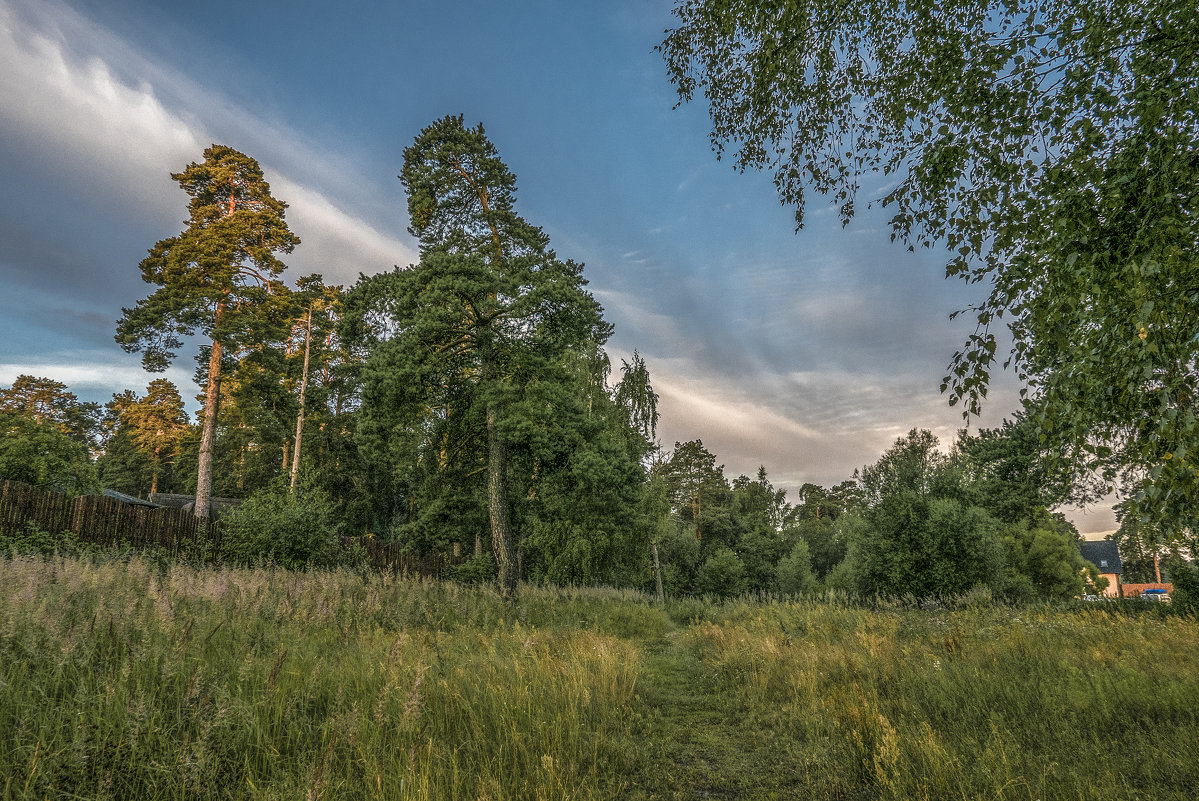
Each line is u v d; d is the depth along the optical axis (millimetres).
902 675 7715
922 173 4625
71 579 7449
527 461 20250
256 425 38250
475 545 29906
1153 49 3607
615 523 25062
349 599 10750
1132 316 3109
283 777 3965
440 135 21328
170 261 29234
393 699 5297
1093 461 3656
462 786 4160
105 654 5363
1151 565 55688
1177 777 4348
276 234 31891
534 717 5621
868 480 26859
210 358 30688
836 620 14703
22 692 4363
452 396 20469
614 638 11852
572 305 18188
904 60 5332
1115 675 7055
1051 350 4031
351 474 38000
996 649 8953
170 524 16969
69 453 21781
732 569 42156
